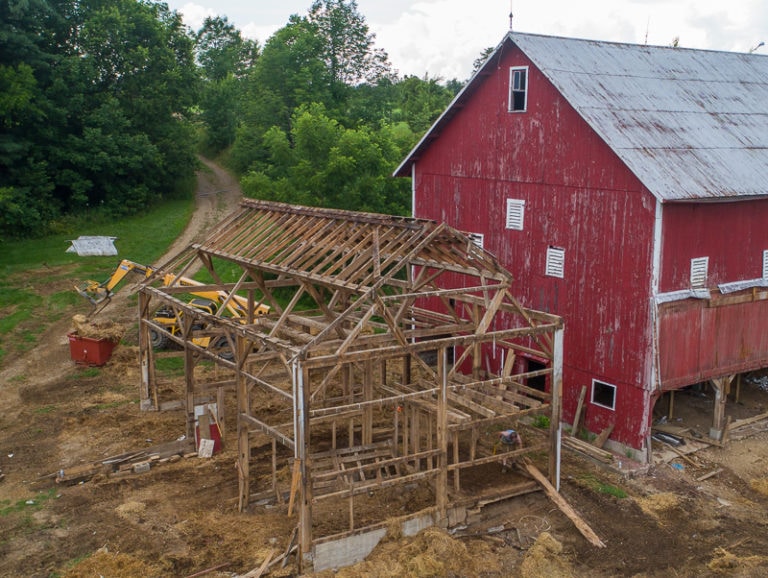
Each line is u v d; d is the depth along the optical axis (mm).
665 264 16328
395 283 16328
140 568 12258
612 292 17078
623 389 17000
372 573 12086
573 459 17062
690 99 19750
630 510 14766
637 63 20359
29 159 39125
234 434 17922
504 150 19547
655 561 12984
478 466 16172
